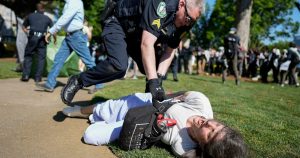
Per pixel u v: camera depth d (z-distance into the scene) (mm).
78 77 3930
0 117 4195
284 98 8461
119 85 7906
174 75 10688
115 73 3795
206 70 22797
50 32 6250
